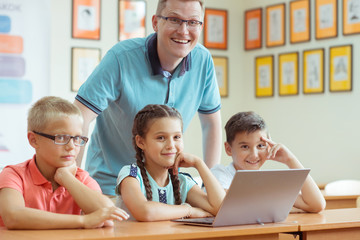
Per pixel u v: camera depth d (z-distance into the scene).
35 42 5.17
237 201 1.83
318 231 1.93
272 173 1.86
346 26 5.27
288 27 5.78
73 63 5.31
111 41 5.49
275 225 1.88
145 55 2.48
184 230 1.71
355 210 2.43
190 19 2.34
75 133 1.97
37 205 1.93
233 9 6.19
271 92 5.94
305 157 5.63
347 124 5.27
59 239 1.51
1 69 5.05
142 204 1.98
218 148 2.97
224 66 6.10
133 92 2.48
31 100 5.14
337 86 5.33
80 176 2.07
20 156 5.09
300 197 2.36
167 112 2.18
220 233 1.71
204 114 2.88
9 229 1.74
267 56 5.97
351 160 5.23
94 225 1.74
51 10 5.24
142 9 5.63
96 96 2.41
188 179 2.33
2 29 5.06
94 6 5.40
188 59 2.54
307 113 5.61
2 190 1.87
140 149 2.23
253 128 2.68
